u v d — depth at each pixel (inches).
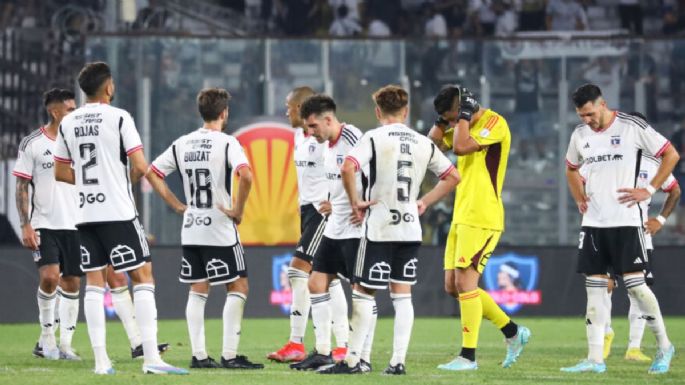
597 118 1321.4
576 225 2359.7
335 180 1323.8
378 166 1212.5
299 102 1475.1
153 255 2251.5
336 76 2277.3
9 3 2847.0
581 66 2320.4
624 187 1327.5
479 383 1186.6
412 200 1226.0
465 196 1355.8
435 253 2363.4
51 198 1531.7
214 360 1386.6
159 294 2262.6
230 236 1312.7
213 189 1307.8
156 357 1240.8
